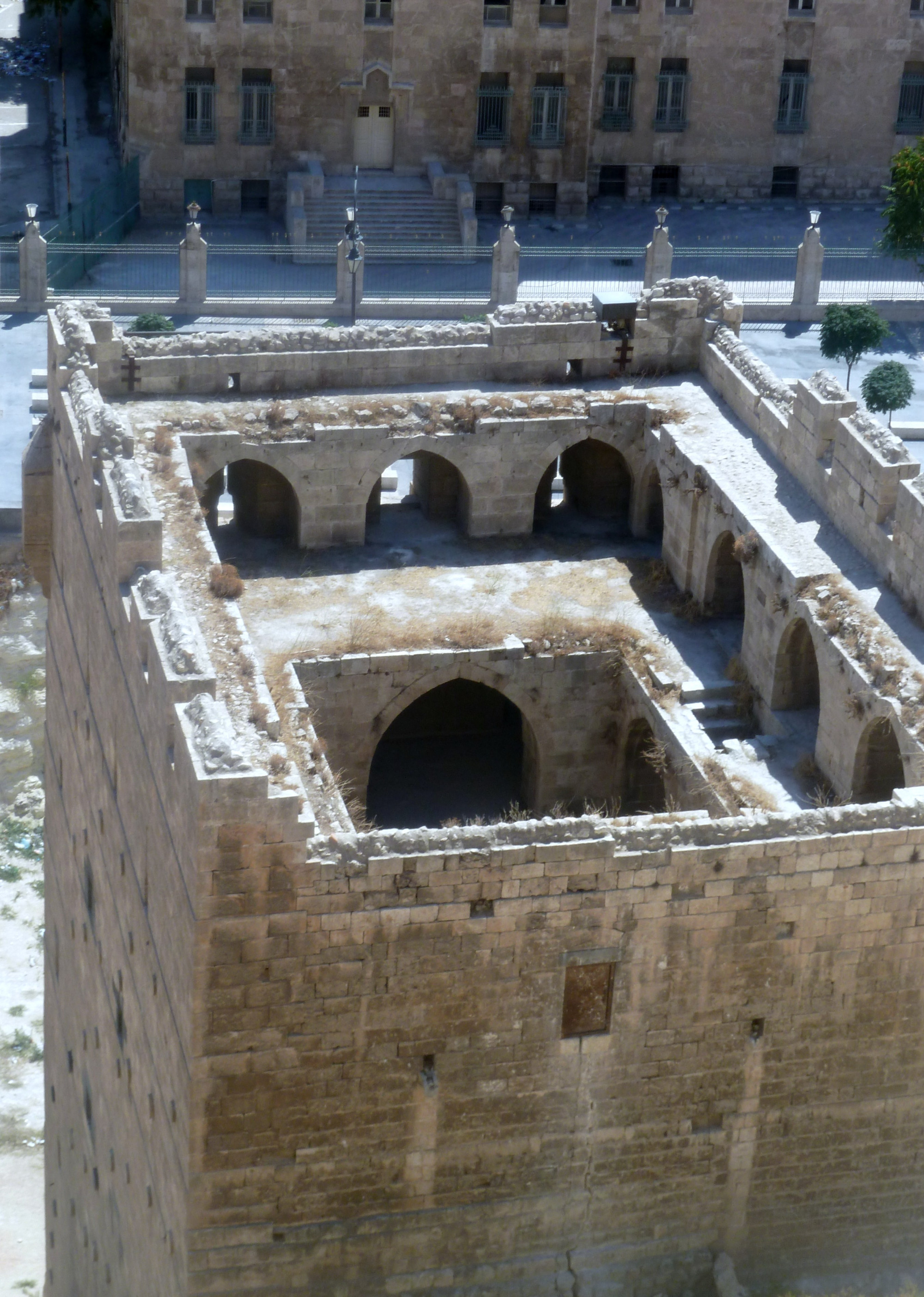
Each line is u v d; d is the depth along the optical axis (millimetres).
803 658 49250
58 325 55531
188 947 37750
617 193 112875
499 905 38281
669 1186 41781
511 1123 40312
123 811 44969
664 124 111062
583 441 57500
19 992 73750
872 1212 43188
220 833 36375
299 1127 39250
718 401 56938
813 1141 42094
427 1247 41031
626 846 38531
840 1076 41562
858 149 113000
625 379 58312
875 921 40125
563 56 105625
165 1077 41094
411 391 56969
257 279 98688
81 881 53156
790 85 110875
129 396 55438
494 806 53969
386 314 95625
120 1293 49125
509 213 94625
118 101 114000
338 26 102938
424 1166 40312
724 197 113062
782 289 100000
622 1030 40031
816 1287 43125
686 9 108812
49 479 56625
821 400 50875
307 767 45094
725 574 53188
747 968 40000
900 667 45125
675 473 54250
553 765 52938
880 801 45531
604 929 38969
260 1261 40219
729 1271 42312
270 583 54000
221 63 103000
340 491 55281
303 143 105250
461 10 103562
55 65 131125
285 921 37375
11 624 78688
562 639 51938
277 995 38000
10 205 106812
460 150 106625
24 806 78875
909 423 85625
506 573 55281
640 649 51875
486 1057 39562
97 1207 52719
